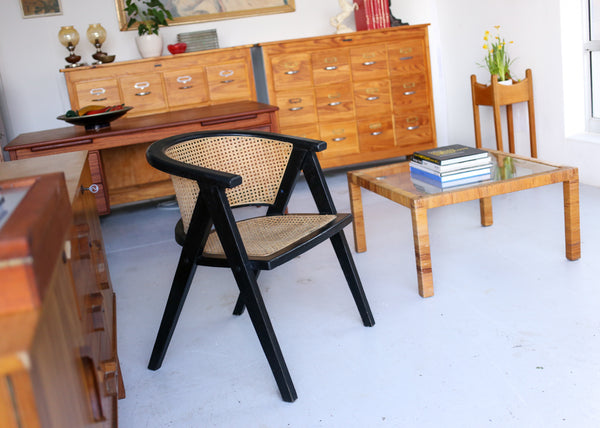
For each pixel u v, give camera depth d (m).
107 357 1.31
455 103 4.82
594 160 3.39
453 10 4.60
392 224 3.15
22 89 4.30
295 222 1.96
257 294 1.60
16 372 0.58
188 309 2.37
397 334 1.93
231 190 2.07
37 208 0.73
